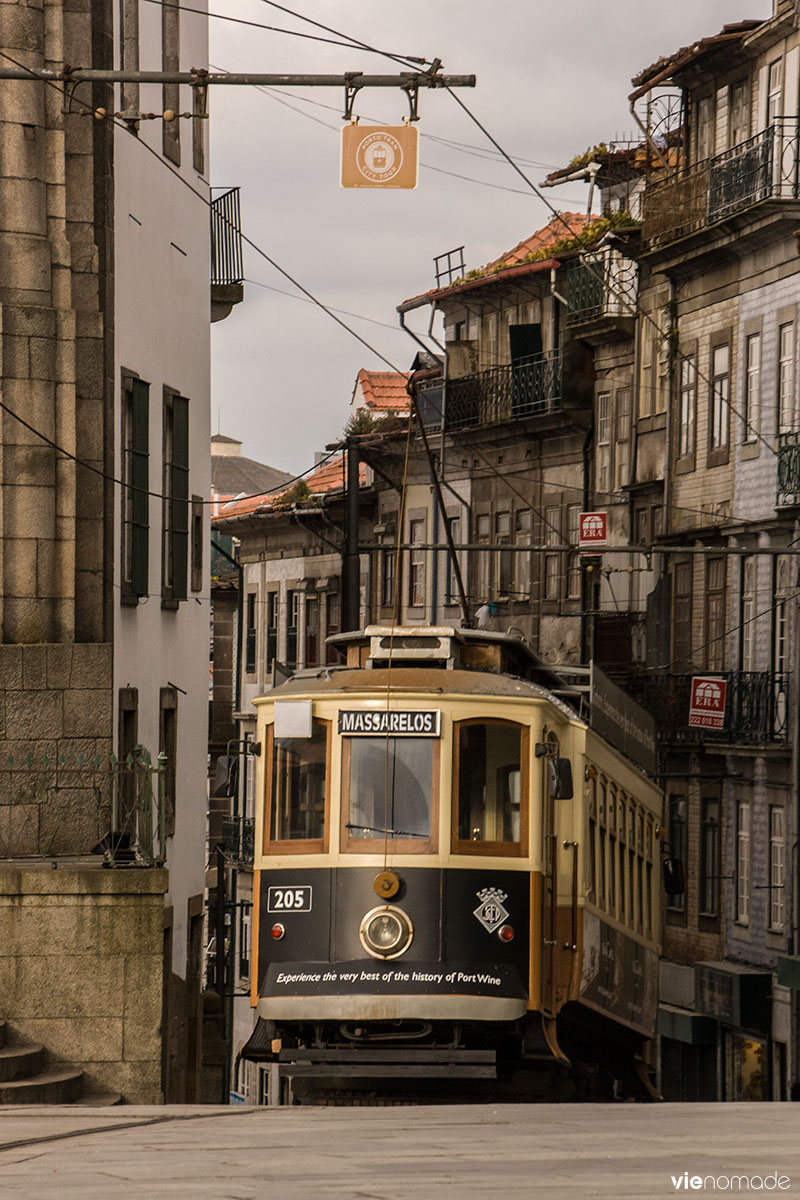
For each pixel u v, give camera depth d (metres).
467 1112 22.22
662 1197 12.48
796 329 72.94
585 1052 36.44
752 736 72.94
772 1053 71.88
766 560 74.12
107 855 33.62
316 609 112.94
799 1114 20.84
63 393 39.31
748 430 76.38
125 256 43.94
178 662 50.53
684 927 79.31
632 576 85.81
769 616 73.75
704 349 80.25
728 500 77.69
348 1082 31.69
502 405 95.69
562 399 90.31
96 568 40.03
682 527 81.62
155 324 47.59
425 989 29.59
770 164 74.50
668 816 80.25
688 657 80.44
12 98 39.19
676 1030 76.38
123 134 43.62
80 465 39.91
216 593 127.12
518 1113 21.70
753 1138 17.09
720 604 77.81
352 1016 29.53
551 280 93.00
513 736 30.81
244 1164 15.52
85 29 39.84
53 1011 32.56
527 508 95.00
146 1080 32.53
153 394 47.22
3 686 37.97
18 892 32.66
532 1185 13.34
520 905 30.33
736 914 75.19
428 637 32.75
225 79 26.83
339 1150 16.56
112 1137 19.03
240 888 106.88
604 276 87.81
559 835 31.92
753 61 77.25
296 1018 29.77
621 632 84.88
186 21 52.38
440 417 101.38
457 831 30.27
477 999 29.61
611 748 35.12
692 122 82.69
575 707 34.88
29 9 39.28
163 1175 14.82
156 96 48.09
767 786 73.00
